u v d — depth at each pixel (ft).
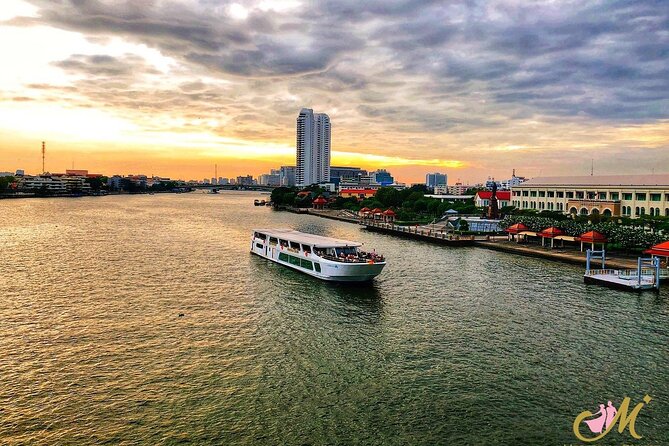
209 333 198.39
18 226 573.74
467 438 128.36
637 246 372.99
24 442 123.65
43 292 257.14
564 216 557.33
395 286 285.23
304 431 130.11
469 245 463.01
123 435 127.03
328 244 322.55
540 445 126.21
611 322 215.10
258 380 157.38
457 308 237.66
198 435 127.65
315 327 208.54
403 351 182.60
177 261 357.20
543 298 255.70
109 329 200.64
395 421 135.23
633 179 597.93
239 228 609.01
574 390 153.58
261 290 273.33
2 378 155.84
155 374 160.25
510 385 156.25
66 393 147.23
